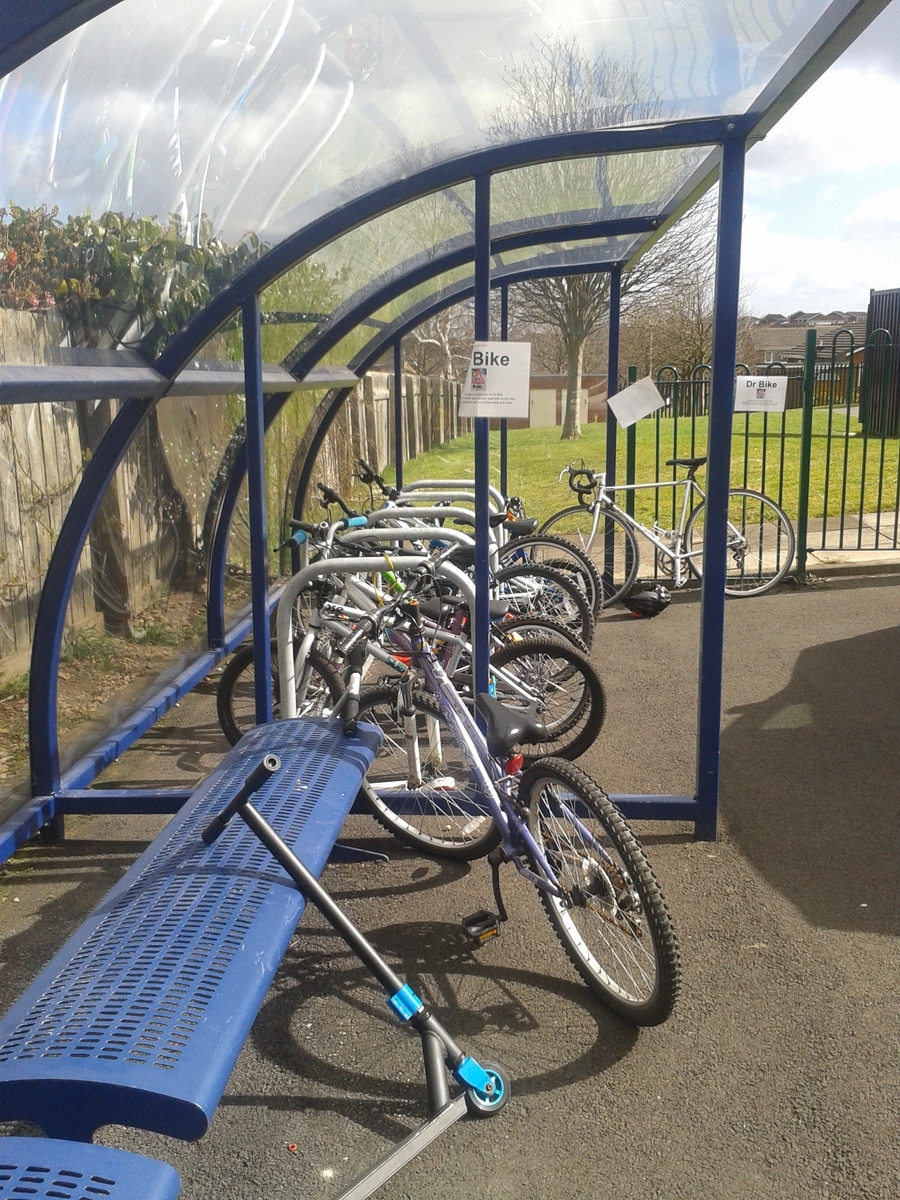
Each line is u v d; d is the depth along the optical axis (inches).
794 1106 89.7
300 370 215.9
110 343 131.2
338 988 110.3
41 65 91.0
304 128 126.5
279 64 110.6
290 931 81.7
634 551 269.3
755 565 316.2
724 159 120.7
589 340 1000.2
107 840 149.2
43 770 147.4
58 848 147.0
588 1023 102.7
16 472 178.9
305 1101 93.0
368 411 434.6
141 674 206.1
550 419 1035.3
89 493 138.6
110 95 102.7
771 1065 95.2
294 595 144.8
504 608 148.7
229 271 150.8
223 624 230.7
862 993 105.4
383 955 115.8
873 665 218.8
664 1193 80.8
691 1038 99.6
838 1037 98.7
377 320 252.7
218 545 224.2
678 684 211.6
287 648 146.6
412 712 127.3
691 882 129.1
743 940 115.8
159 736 193.8
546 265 256.4
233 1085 95.3
